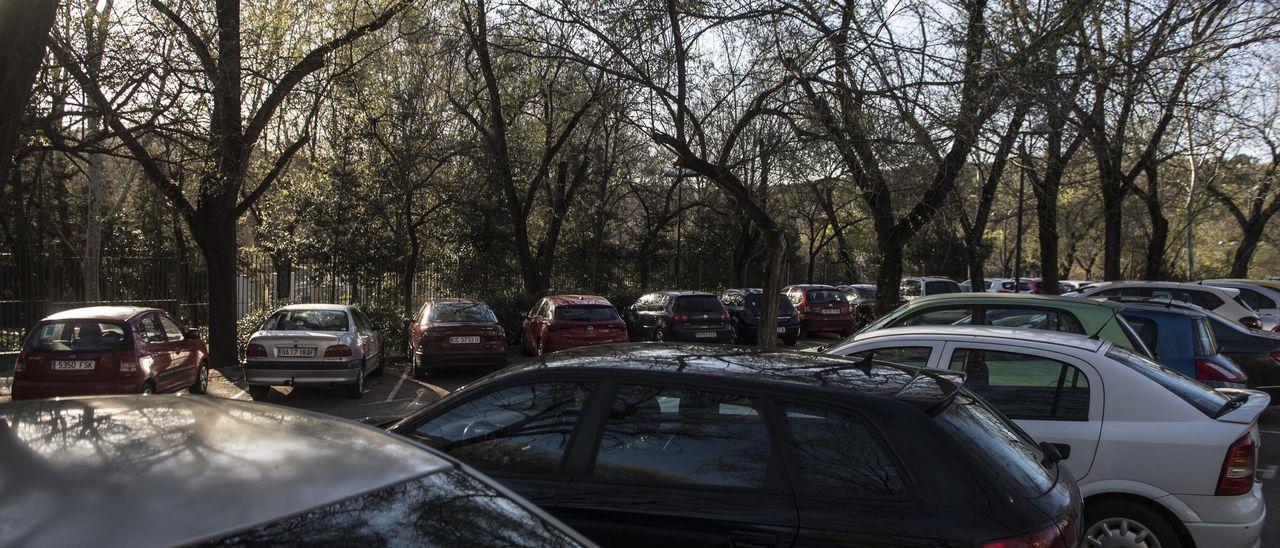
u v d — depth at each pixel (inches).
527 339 671.1
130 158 462.3
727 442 130.1
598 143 991.0
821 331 879.1
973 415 134.5
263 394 458.9
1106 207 687.1
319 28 519.8
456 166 860.6
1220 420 172.1
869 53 377.1
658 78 419.5
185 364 439.2
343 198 781.3
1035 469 129.0
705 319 724.0
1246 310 510.9
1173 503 170.4
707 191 1206.9
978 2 392.2
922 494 116.4
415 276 916.0
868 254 1626.5
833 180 475.5
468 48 536.4
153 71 403.2
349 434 86.8
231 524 60.6
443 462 84.5
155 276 647.1
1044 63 385.4
